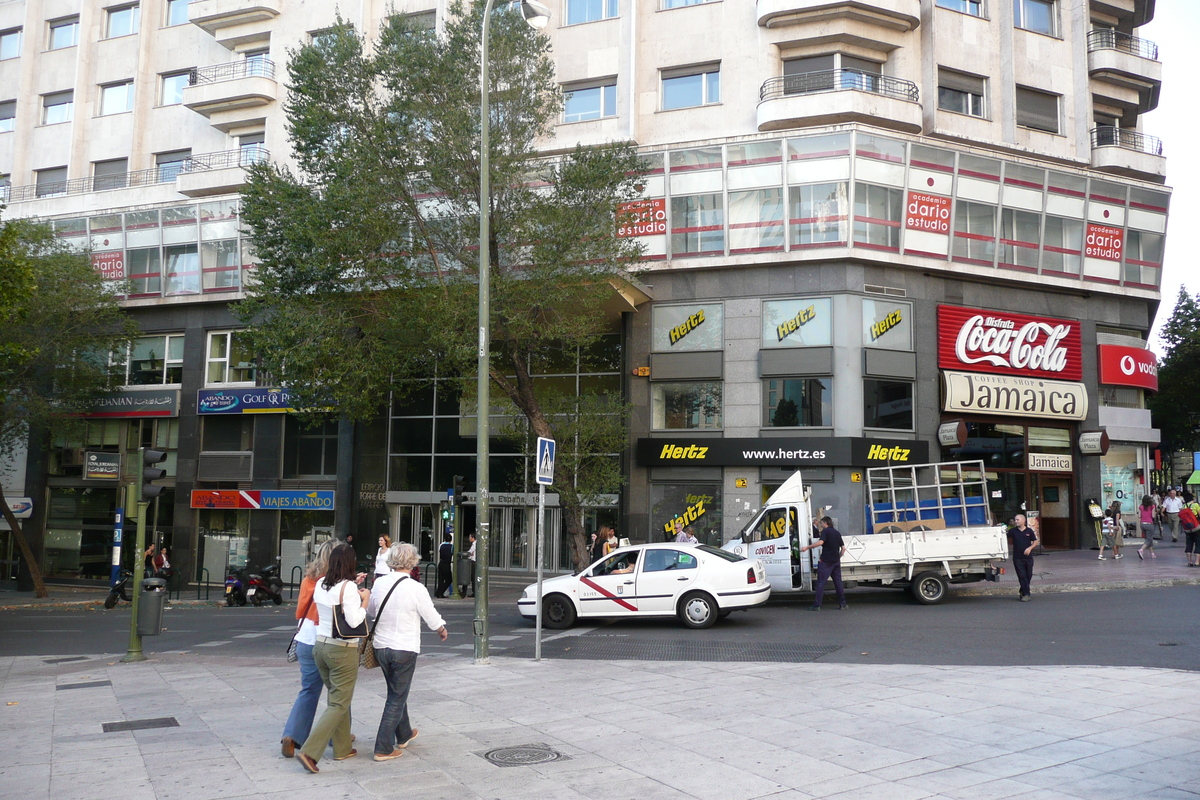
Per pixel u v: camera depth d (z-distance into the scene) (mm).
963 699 8391
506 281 20031
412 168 20828
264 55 34156
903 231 25766
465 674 10766
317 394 21594
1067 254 28188
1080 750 6547
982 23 28328
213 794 5926
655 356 27188
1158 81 30375
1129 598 16906
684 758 6609
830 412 25375
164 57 35781
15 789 6160
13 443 32938
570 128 28172
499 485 29250
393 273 21281
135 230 33219
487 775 6273
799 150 25344
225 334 33094
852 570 17422
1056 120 29500
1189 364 45438
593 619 16344
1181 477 46969
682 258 26734
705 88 27781
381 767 6527
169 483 33406
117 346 31594
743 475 26016
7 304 16312
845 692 8914
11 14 38250
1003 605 16641
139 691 10500
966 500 19125
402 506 30562
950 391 26281
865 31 26688
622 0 28016
